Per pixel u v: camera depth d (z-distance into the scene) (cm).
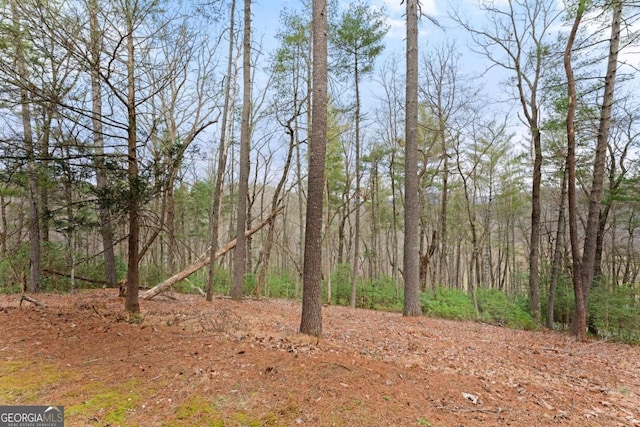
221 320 669
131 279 644
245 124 1022
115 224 625
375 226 2102
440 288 1440
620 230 1725
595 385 495
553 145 1237
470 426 322
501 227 2608
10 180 548
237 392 343
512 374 506
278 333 584
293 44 1309
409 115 967
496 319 1177
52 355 422
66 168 504
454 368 501
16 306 678
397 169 1891
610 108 930
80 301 793
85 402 320
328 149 1645
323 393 346
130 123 562
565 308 1296
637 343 944
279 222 2627
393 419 315
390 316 988
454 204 2303
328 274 1431
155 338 491
